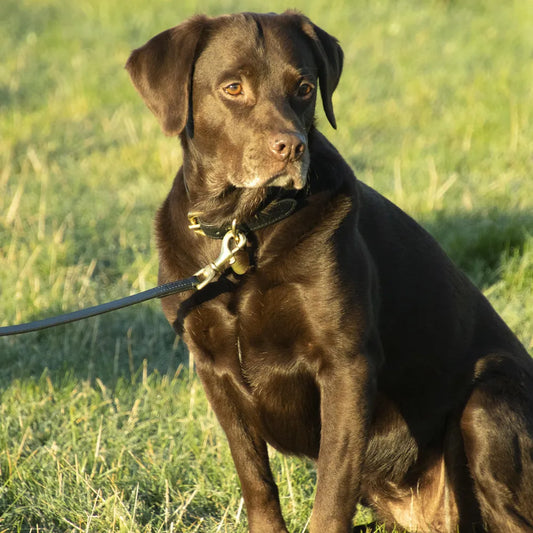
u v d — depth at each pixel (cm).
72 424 765
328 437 577
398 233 652
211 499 700
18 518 657
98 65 2184
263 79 592
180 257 612
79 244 1188
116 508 642
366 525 678
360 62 2041
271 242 572
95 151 1611
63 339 959
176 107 597
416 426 654
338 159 609
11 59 2239
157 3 2653
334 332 571
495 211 1166
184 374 878
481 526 643
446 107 1734
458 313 661
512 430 622
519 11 2316
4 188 1403
